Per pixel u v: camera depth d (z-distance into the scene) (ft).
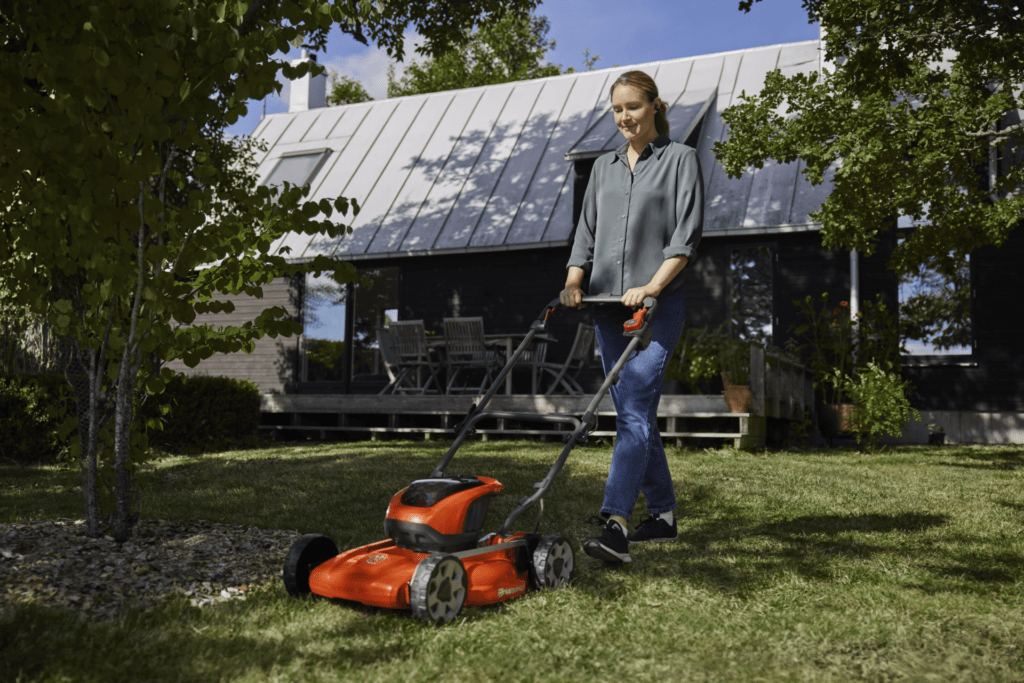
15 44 11.65
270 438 36.32
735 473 22.08
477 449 27.84
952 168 28.91
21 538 11.34
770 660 7.91
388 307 47.14
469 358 40.06
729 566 11.75
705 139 44.78
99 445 13.21
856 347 36.47
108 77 10.07
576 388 37.40
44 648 7.55
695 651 8.14
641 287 11.68
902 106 28.91
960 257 30.86
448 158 49.88
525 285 43.45
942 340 38.88
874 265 38.83
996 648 8.28
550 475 10.96
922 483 20.89
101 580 9.81
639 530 12.91
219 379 32.42
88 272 11.36
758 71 49.47
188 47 10.76
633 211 12.49
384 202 47.62
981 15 22.43
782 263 39.60
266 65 10.97
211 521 14.37
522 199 43.93
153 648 7.69
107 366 12.80
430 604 8.68
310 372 47.78
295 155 54.29
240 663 7.43
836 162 40.55
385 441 32.78
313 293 47.83
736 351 29.66
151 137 10.50
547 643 8.27
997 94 28.07
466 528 9.71
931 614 9.35
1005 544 13.24
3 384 24.76
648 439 11.98
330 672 7.32
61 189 10.80
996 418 37.63
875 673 7.55
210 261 11.53
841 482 20.85
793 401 33.37
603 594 10.21
